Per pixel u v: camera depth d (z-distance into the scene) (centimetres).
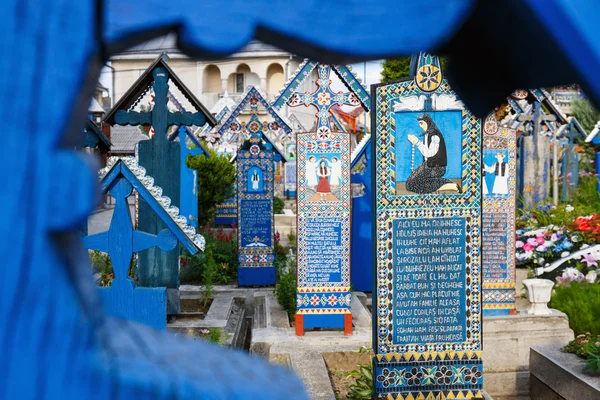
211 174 1766
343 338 790
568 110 2327
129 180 572
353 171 1170
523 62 106
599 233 1002
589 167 2466
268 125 1139
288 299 923
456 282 579
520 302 854
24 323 85
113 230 572
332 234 805
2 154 84
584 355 597
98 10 86
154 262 880
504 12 93
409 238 575
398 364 579
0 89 84
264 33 96
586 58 83
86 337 88
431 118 570
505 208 761
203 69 3831
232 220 1972
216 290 1094
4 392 85
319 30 93
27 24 84
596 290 837
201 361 97
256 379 95
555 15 82
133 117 908
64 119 84
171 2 90
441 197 574
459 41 112
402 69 1869
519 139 1555
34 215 84
